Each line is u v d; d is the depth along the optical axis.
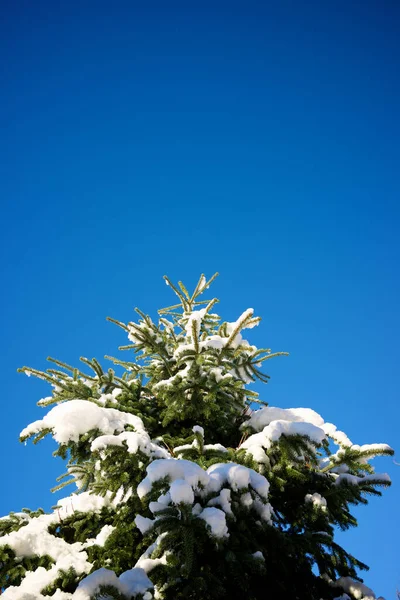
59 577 3.33
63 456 3.94
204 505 3.19
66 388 4.38
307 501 4.07
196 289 6.29
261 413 4.64
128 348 5.62
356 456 4.12
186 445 4.04
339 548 4.14
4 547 3.57
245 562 3.21
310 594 4.28
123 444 3.46
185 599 3.26
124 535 3.86
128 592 2.79
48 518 4.22
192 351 4.79
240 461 3.76
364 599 4.16
